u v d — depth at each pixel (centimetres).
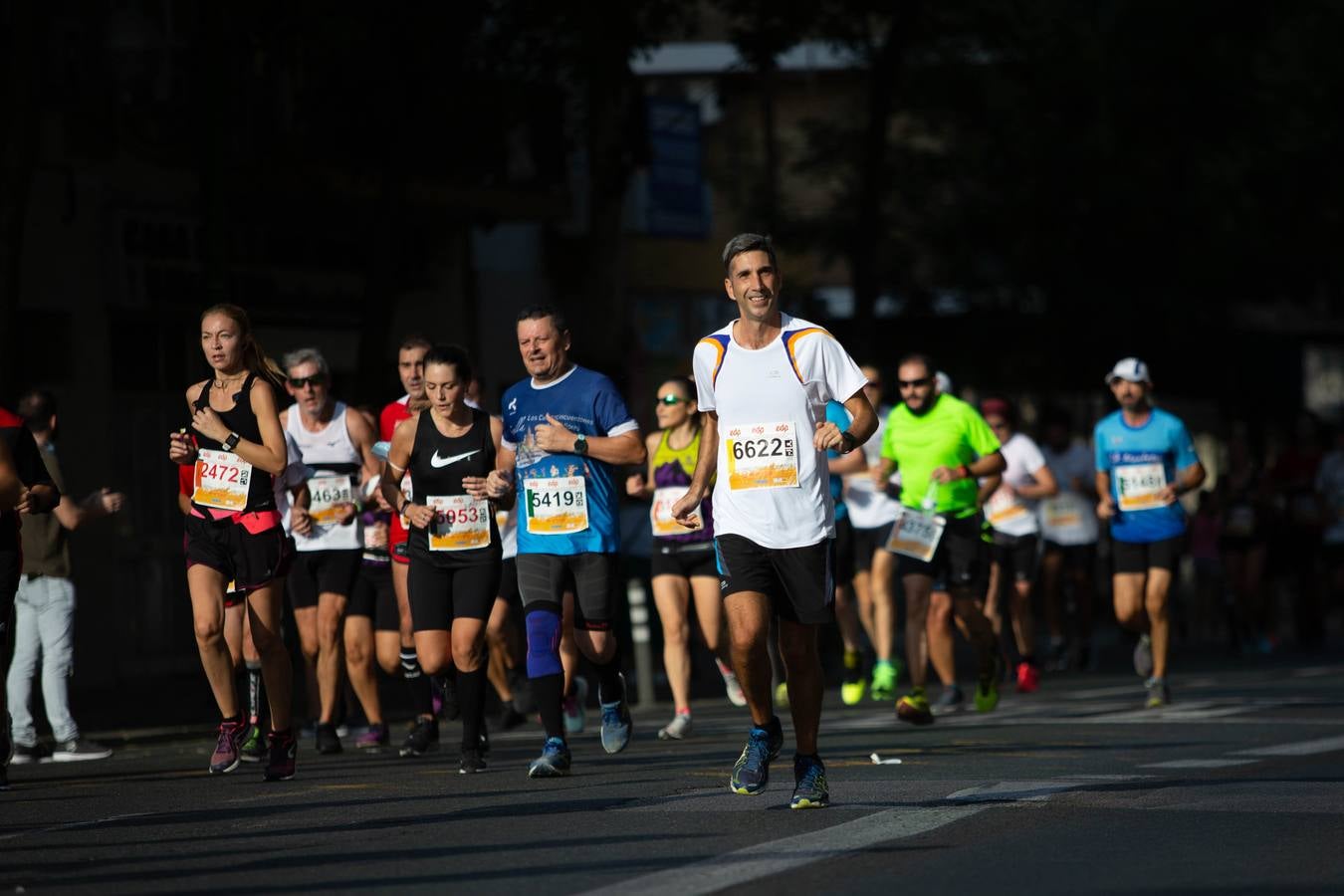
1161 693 5547
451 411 4031
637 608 6769
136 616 8162
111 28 7981
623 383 10562
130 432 8212
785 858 2709
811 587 3116
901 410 5309
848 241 12306
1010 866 2655
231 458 3906
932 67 11781
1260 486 9200
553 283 10825
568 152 9544
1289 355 15712
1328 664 7825
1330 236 12531
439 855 2823
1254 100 11925
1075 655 8038
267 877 2681
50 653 5003
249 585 3903
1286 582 11481
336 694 4775
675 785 3575
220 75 7269
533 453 3931
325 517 4734
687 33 8850
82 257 7875
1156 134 11912
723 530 3136
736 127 14862
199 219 8381
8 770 4653
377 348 7769
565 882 2570
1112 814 3112
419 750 4575
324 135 8256
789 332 3136
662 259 12275
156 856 2911
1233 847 2809
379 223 7831
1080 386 12700
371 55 7525
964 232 12081
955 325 12731
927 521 5159
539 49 8206
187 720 6316
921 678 5119
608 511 3978
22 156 6300
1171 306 12206
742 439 3123
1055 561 7912
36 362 7769
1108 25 11900
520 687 5669
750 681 3177
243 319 3919
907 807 3172
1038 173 11781
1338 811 3150
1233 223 11844
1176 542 5522
